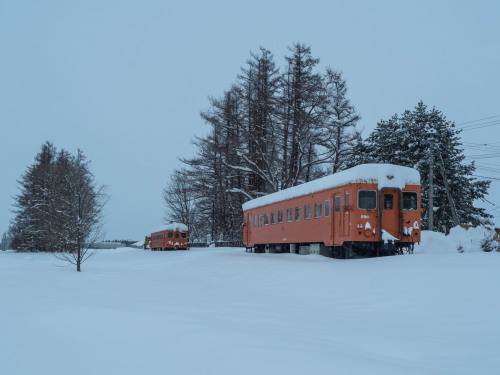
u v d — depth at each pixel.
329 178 20.91
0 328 6.54
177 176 63.19
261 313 9.66
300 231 23.48
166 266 28.53
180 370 4.72
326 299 12.51
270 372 4.69
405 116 40.94
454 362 6.07
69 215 25.23
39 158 61.03
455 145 39.75
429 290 11.16
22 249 55.16
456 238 22.58
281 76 45.31
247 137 44.44
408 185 19.34
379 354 6.29
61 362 4.98
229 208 51.34
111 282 14.94
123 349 5.50
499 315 8.83
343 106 45.12
